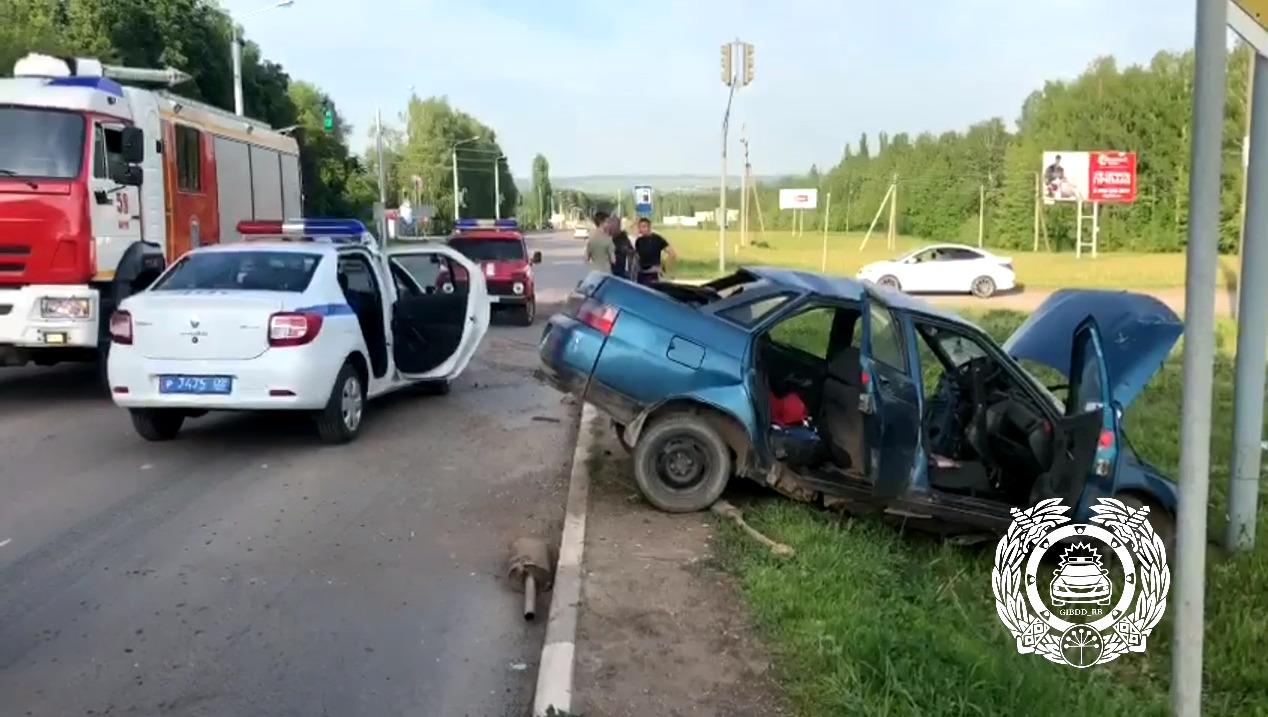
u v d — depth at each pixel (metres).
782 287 7.06
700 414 6.96
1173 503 6.50
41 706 4.39
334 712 4.40
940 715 4.05
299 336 8.60
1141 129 59.81
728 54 28.67
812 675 4.47
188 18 44.75
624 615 5.16
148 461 8.55
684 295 7.83
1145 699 4.59
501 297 20.02
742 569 5.79
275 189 18.83
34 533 6.63
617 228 17.80
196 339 8.50
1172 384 12.37
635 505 7.11
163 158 13.27
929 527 6.66
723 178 30.25
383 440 9.53
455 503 7.54
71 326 10.59
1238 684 4.68
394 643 5.11
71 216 10.54
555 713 4.02
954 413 7.00
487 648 5.07
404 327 10.91
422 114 103.38
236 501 7.43
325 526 6.91
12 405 11.01
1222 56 2.88
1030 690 4.31
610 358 6.97
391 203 89.38
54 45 33.12
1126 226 60.38
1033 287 35.81
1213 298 3.00
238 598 5.62
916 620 5.01
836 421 7.11
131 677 4.68
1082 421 6.00
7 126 10.62
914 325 6.55
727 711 4.22
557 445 9.48
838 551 5.98
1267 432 9.80
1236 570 5.96
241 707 4.42
